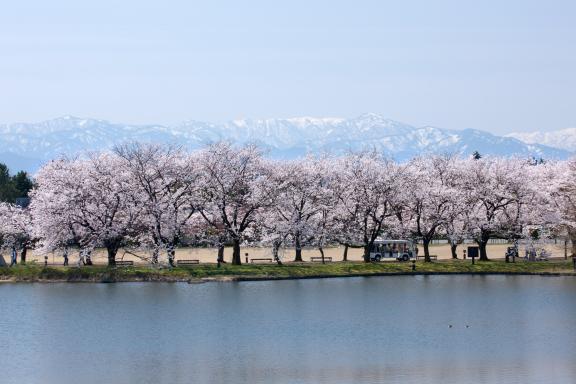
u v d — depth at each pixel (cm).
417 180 12744
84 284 10388
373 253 13650
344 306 8656
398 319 7838
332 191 12356
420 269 12056
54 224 10844
